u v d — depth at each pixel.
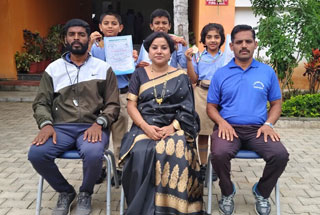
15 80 8.88
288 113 5.84
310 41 5.66
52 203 3.06
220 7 7.58
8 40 8.69
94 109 2.93
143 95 2.88
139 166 2.58
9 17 8.56
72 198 2.93
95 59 3.01
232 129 2.85
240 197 3.21
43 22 10.44
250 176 3.71
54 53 9.70
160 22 3.30
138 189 2.57
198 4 7.80
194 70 3.41
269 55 6.00
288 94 6.86
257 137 2.79
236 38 2.88
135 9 15.54
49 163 2.70
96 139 2.74
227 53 3.36
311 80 6.95
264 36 5.76
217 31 3.33
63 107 2.90
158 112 2.84
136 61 3.51
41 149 2.65
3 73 8.88
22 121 6.07
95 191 3.31
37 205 2.75
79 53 2.87
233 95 2.95
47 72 2.92
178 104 2.85
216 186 3.44
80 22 2.86
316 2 5.68
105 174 3.53
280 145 2.71
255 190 2.92
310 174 3.73
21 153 4.38
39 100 2.89
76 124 2.87
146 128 2.72
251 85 2.92
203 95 3.45
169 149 2.61
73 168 3.90
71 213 2.89
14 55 8.83
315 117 5.72
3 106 7.31
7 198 3.14
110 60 3.26
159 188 2.57
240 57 2.91
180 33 4.80
